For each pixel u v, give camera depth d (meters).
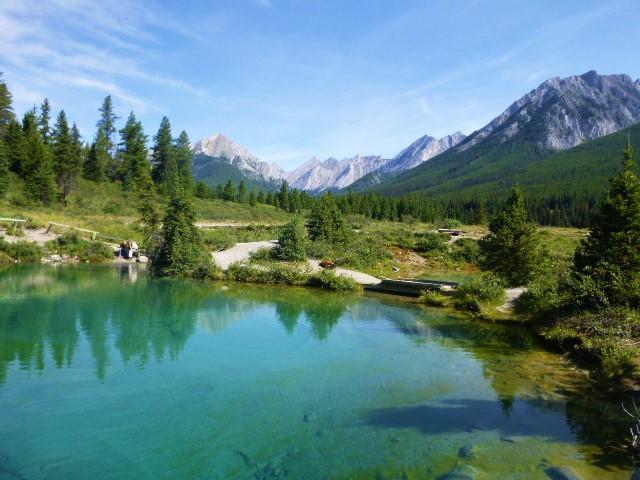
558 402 9.28
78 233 37.59
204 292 22.36
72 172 60.41
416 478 6.40
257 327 15.67
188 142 95.44
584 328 13.28
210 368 11.29
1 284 22.25
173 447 7.33
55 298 19.31
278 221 71.81
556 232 72.50
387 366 11.70
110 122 88.31
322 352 12.88
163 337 14.02
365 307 19.97
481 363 12.04
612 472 6.50
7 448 7.21
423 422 8.30
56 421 8.19
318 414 8.64
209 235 39.06
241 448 7.31
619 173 17.56
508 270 23.80
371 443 7.48
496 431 7.91
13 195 49.56
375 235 44.31
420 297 21.83
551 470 6.54
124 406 8.89
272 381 10.45
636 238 16.17
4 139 60.59
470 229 70.31
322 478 6.43
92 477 6.45
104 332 14.30
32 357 11.74
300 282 25.67
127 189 70.12
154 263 31.11
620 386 9.73
